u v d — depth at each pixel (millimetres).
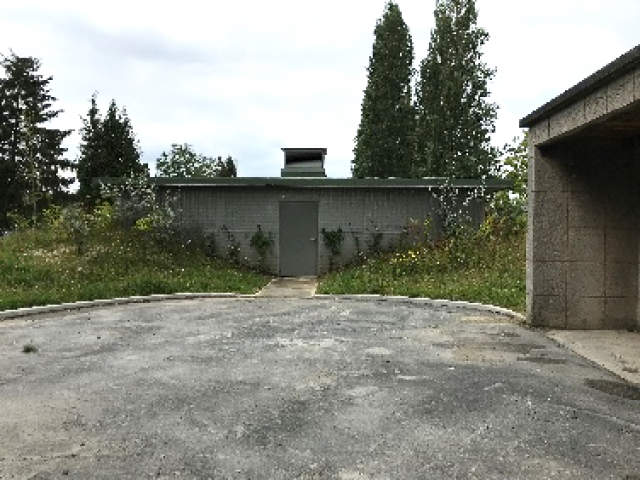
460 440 3713
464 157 30828
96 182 16203
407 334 7547
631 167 7906
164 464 3322
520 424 4020
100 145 22703
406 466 3293
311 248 16094
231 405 4461
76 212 15656
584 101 6293
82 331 7832
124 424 4020
